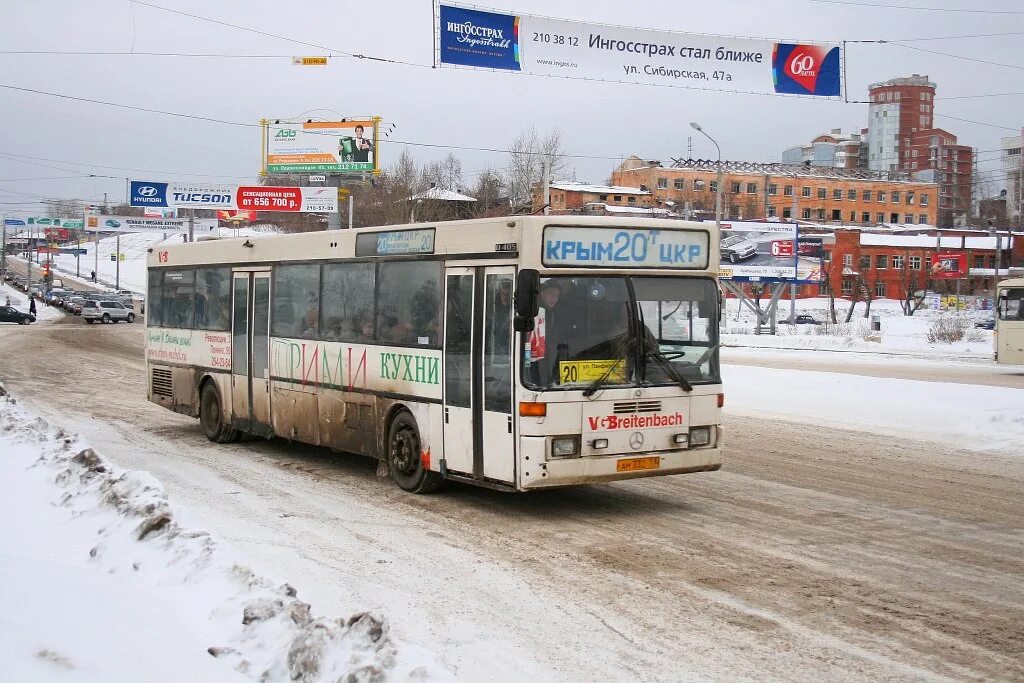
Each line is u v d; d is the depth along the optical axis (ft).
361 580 23.77
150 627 17.01
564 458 29.91
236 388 46.96
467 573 24.48
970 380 86.74
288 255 43.09
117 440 49.32
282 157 209.26
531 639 19.51
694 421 32.24
